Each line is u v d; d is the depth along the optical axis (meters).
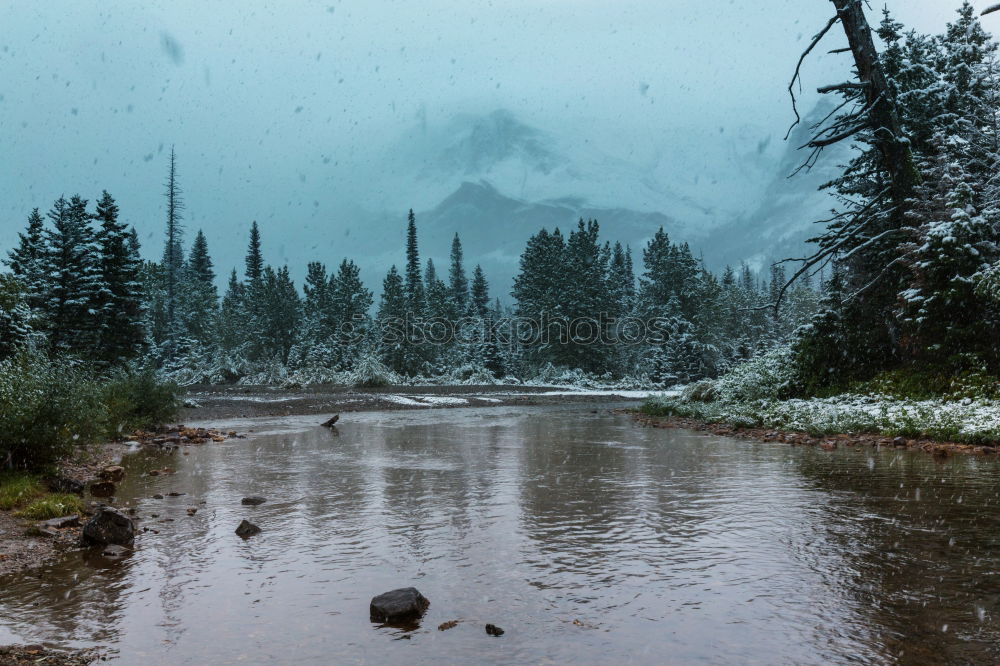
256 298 71.94
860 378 20.92
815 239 23.94
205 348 72.38
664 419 23.36
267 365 58.16
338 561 5.84
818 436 16.00
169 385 20.98
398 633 4.17
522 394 43.28
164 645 4.03
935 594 4.72
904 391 18.02
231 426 21.73
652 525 7.02
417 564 5.70
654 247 72.25
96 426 12.01
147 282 67.62
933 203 19.36
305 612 4.58
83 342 30.91
